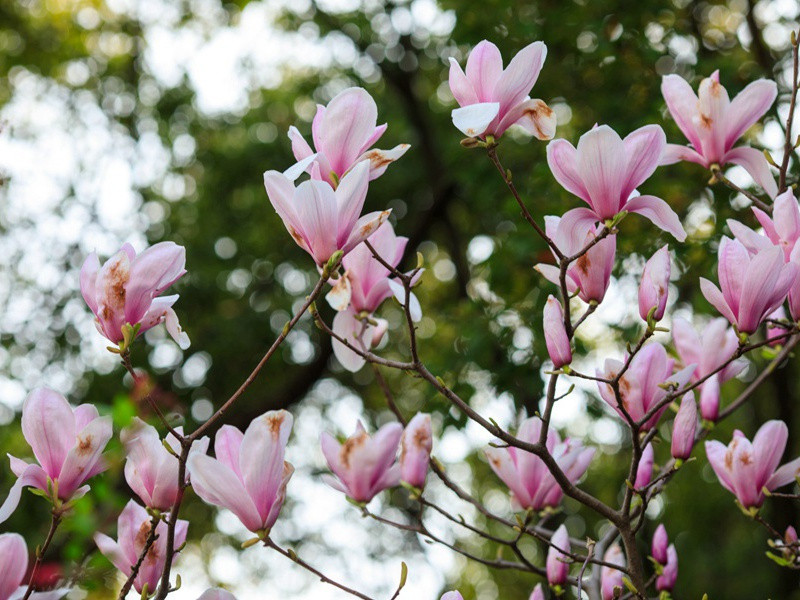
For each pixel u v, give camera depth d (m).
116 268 2.10
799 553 2.72
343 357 2.79
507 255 7.74
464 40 8.16
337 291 2.65
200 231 14.09
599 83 8.08
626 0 7.73
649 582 3.01
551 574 2.87
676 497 12.18
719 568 11.92
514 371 7.21
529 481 2.82
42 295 11.43
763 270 2.22
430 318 13.34
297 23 13.35
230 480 2.09
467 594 14.72
